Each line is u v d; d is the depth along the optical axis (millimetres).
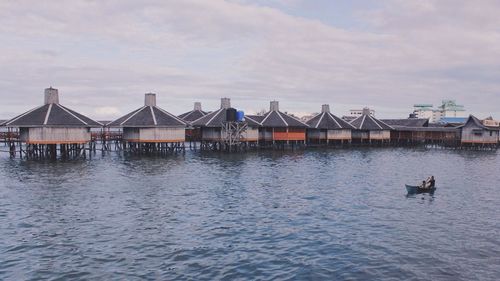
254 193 33969
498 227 24031
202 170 47688
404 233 22703
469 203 30719
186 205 29359
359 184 39062
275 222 24969
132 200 30781
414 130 99312
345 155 70500
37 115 56344
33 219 25219
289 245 20641
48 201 30125
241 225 24266
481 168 53438
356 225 24328
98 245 20594
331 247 20297
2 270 17453
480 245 20672
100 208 28156
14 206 28531
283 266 17906
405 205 29797
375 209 28469
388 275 16953
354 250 19859
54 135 56562
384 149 87688
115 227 23688
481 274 17078
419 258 18812
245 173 45562
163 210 27797
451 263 18250
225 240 21453
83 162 54875
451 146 92312
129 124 62281
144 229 23344
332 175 44875
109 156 63406
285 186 37438
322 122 87062
